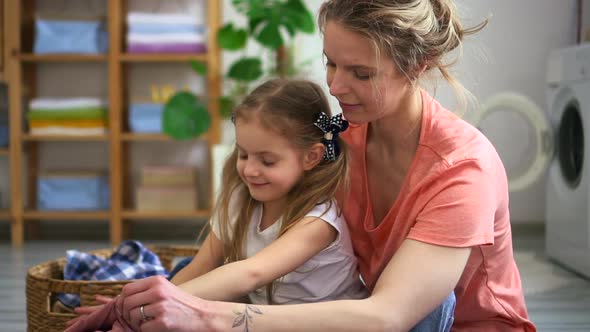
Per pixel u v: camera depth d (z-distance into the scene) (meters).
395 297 1.13
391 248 1.35
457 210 1.20
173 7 4.52
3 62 4.10
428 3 1.22
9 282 3.10
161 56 4.09
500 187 1.31
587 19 4.28
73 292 1.69
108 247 4.07
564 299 2.76
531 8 4.32
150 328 1.08
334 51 1.18
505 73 4.34
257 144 1.33
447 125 1.31
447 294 1.17
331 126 1.39
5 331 2.33
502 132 4.02
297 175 1.38
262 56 4.48
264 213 1.45
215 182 3.99
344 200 1.44
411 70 1.20
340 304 1.11
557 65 3.38
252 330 1.09
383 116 1.31
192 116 4.03
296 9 4.00
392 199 1.39
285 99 1.35
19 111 4.12
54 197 4.20
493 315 1.39
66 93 4.52
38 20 4.13
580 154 3.22
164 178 4.22
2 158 4.54
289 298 1.41
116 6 4.08
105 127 4.18
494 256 1.36
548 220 3.53
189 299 1.10
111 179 4.12
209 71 4.12
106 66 4.52
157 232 4.53
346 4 1.17
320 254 1.38
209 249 1.49
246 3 4.16
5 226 4.52
